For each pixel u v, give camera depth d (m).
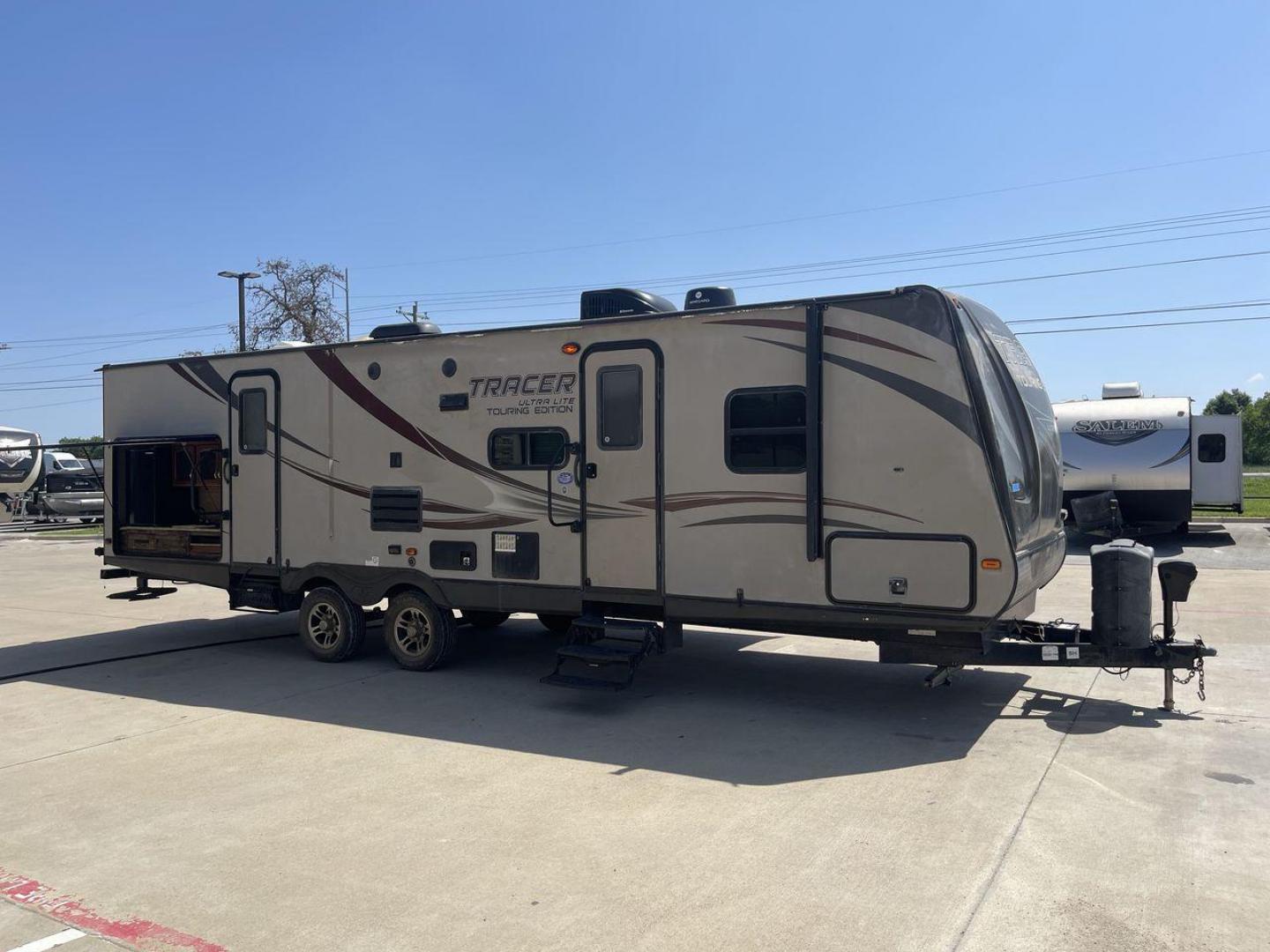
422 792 5.17
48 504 28.73
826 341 6.21
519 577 7.46
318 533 8.48
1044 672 7.77
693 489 6.70
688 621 6.85
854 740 5.98
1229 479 18.30
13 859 4.40
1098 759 5.50
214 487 9.98
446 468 7.77
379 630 10.27
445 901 3.88
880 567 6.10
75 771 5.66
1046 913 3.67
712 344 6.61
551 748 5.95
